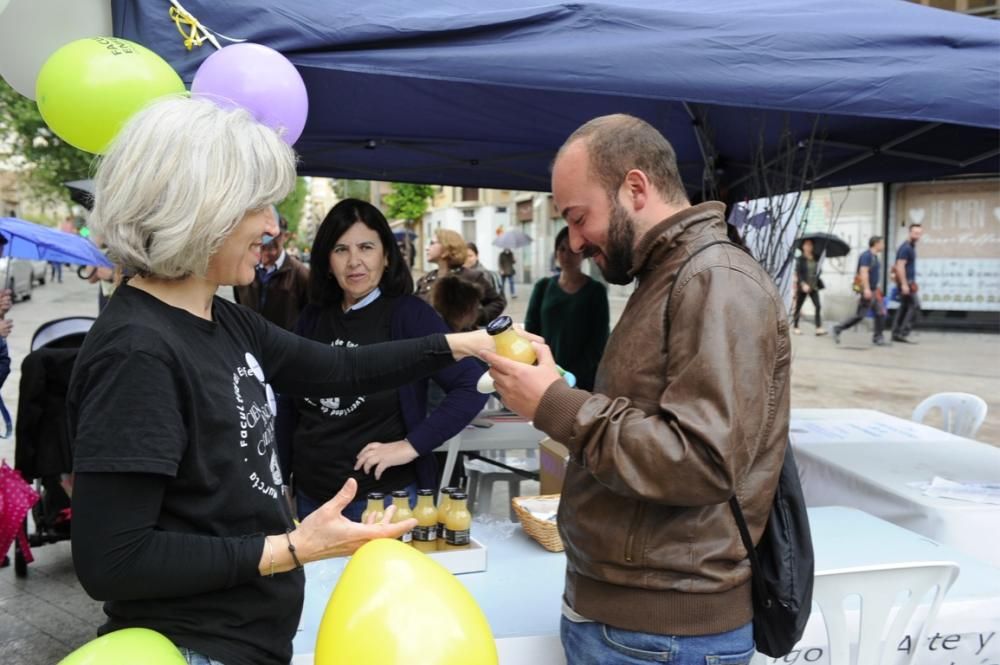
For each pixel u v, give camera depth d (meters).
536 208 28.84
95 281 5.07
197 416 1.19
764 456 1.48
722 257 1.43
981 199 14.20
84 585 1.12
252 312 1.54
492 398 4.84
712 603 1.46
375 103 3.96
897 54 2.41
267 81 1.94
